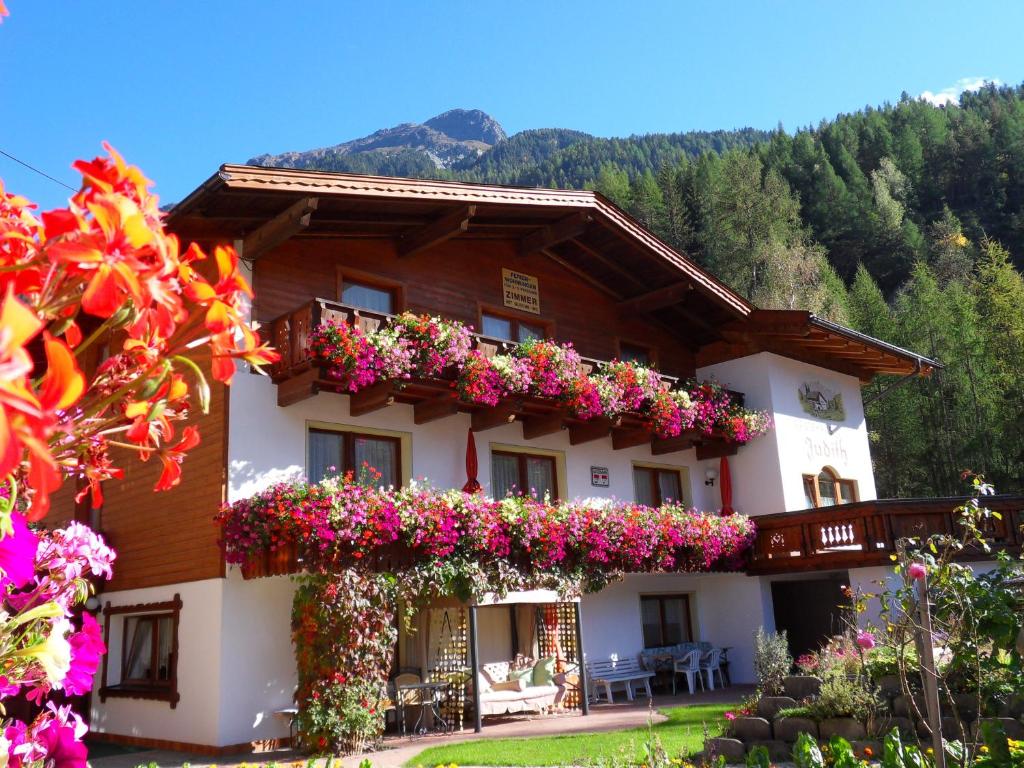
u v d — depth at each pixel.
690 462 17.91
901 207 63.41
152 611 11.81
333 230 13.00
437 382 12.59
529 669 12.91
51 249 1.17
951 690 7.80
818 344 18.53
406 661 12.64
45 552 2.46
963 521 5.91
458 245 14.98
